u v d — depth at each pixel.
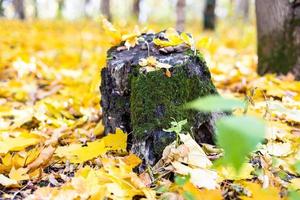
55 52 3.71
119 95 1.43
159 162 1.26
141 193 1.15
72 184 1.15
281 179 1.23
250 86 1.98
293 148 1.34
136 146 1.32
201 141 1.38
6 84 2.38
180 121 1.26
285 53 2.18
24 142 1.46
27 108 1.98
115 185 1.15
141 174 1.23
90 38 5.15
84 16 11.54
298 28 2.13
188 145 1.24
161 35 1.57
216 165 1.14
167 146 1.26
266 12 2.21
